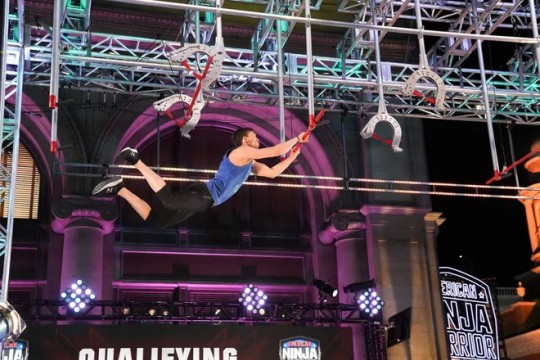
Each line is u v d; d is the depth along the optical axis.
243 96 22.64
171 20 27.47
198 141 29.56
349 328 24.95
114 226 27.36
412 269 27.78
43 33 25.33
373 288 26.39
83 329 22.94
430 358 26.88
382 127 29.06
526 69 23.95
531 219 34.75
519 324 35.97
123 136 26.92
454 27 21.86
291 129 29.23
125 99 27.19
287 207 29.88
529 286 36.12
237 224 28.97
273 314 25.80
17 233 26.47
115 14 27.00
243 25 28.12
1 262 25.97
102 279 26.36
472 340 29.09
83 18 22.02
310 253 29.34
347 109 23.45
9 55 19.84
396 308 27.09
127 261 27.33
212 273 28.09
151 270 27.48
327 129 28.97
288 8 19.56
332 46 29.42
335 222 27.84
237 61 22.09
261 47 21.64
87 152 26.36
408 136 29.23
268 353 24.09
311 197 29.78
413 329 27.05
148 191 28.33
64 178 25.81
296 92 23.25
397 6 23.03
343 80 20.88
